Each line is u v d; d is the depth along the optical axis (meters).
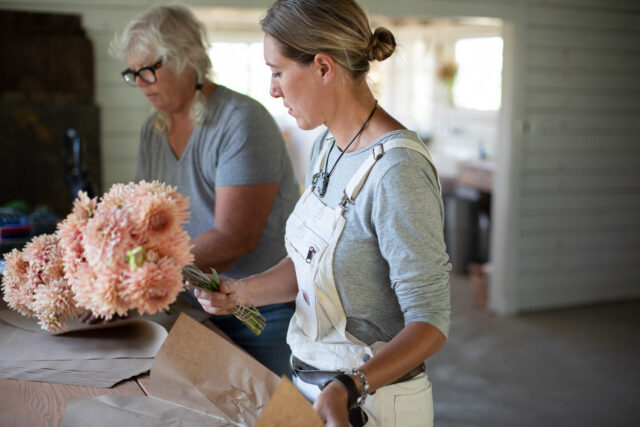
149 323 1.62
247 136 1.87
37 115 3.82
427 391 1.28
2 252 2.29
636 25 5.29
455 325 4.93
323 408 1.02
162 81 1.88
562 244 5.32
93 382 1.39
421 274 1.14
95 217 1.01
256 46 8.45
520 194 5.11
